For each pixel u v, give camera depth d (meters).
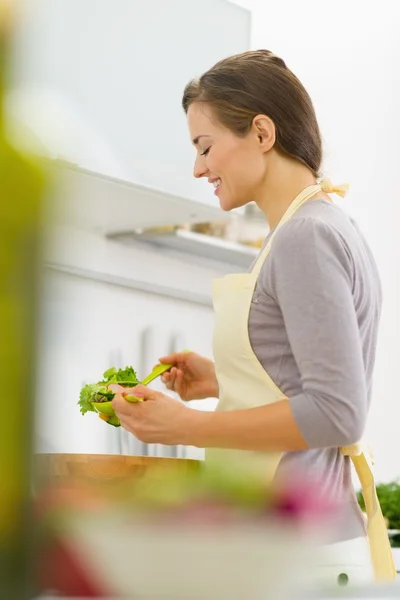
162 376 1.81
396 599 0.55
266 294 1.35
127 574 0.45
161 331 3.04
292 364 1.35
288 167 1.47
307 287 1.24
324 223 1.29
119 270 2.94
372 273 1.40
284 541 0.46
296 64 3.19
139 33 2.54
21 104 0.39
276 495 0.48
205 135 1.48
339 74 3.35
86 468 1.45
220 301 1.43
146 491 0.48
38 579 0.40
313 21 3.26
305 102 1.49
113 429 2.74
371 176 3.47
